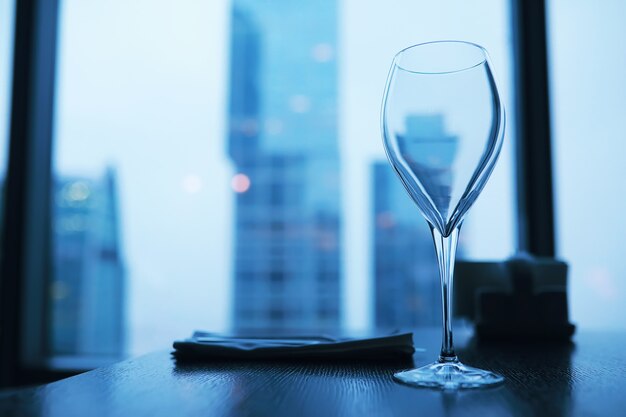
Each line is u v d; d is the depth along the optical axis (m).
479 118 0.58
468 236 2.02
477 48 0.59
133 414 0.47
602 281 1.96
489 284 1.13
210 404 0.49
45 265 2.18
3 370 2.04
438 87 0.59
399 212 2.20
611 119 2.00
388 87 0.60
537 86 1.98
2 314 2.06
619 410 0.48
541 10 2.00
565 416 0.47
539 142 1.97
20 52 2.14
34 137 2.16
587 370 0.64
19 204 2.09
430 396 0.52
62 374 2.04
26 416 0.46
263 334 0.84
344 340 0.73
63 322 2.17
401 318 2.17
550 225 1.95
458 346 0.88
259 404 0.49
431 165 0.58
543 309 0.98
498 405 0.49
